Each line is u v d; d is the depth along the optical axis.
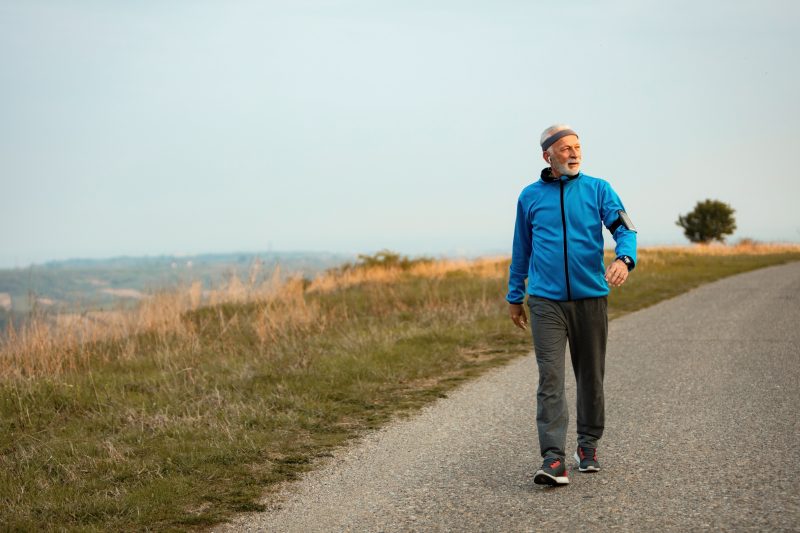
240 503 4.36
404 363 8.73
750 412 5.79
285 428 6.11
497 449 5.17
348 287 19.53
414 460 5.05
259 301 14.90
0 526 4.02
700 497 3.88
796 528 3.37
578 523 3.63
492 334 10.98
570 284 4.25
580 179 4.27
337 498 4.36
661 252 35.00
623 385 7.20
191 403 7.02
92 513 4.24
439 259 26.30
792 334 10.05
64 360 9.78
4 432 6.43
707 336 10.25
